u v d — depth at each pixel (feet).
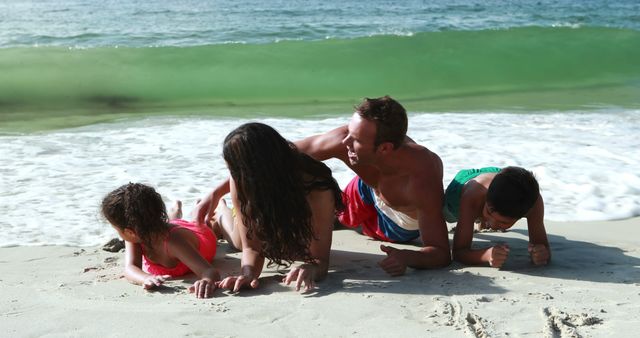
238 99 39.19
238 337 10.69
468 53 50.75
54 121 31.27
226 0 75.46
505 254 13.99
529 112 33.65
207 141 26.43
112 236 16.61
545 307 11.87
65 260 14.85
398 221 15.89
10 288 12.94
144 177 21.45
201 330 10.96
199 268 13.34
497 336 10.68
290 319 11.43
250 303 12.20
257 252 13.57
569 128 29.07
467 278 13.64
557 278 13.62
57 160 23.43
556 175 21.89
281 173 12.71
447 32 54.49
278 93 41.19
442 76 46.93
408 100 39.73
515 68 49.03
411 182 14.46
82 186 20.56
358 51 49.65
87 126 29.71
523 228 17.65
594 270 14.15
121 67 44.42
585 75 47.98
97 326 11.12
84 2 71.77
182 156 24.07
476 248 15.90
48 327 11.06
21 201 19.12
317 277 13.43
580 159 23.86
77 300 12.33
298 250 13.19
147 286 12.92
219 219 16.15
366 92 42.63
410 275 13.87
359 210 16.55
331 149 15.33
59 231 16.87
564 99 38.86
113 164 22.98
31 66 43.60
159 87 41.01
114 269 14.26
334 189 13.61
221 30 58.13
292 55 48.49
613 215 18.49
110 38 53.78
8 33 54.70
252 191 12.67
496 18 67.92
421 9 72.95
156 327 11.08
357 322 11.30
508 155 24.29
